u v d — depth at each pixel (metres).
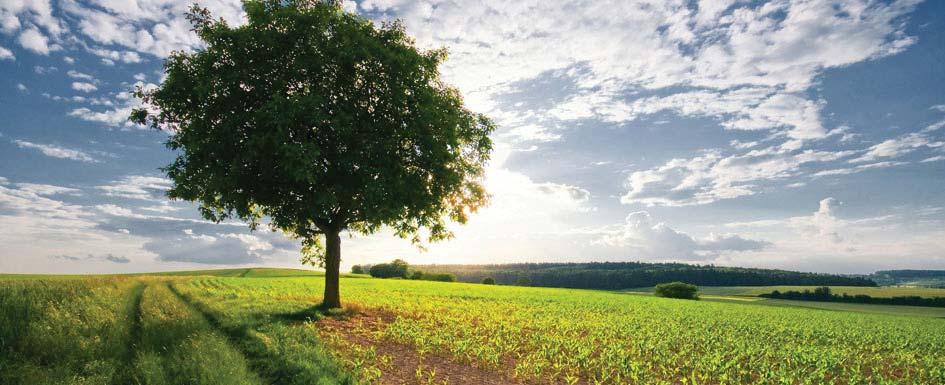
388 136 22.45
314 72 22.00
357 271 162.38
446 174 24.00
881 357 21.23
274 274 114.56
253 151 19.78
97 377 10.14
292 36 21.88
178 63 22.02
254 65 21.34
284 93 21.52
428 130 23.20
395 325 19.94
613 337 21.69
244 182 21.55
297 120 20.62
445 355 15.55
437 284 74.69
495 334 20.16
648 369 14.70
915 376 17.81
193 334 14.52
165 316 18.09
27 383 9.67
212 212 24.59
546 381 13.30
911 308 87.00
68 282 28.80
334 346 15.38
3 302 16.38
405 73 22.69
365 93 22.91
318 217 24.78
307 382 10.84
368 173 21.62
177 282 50.22
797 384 15.34
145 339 13.60
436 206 25.52
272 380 11.08
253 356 13.08
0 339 12.39
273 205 23.30
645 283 152.88
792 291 117.56
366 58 22.02
